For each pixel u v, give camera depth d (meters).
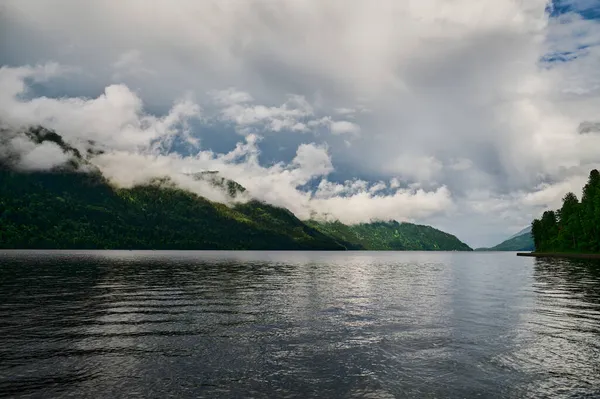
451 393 18.02
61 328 30.44
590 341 26.98
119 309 39.31
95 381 19.11
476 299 47.38
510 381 19.56
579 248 192.00
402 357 23.34
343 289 59.00
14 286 58.47
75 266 109.94
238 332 29.41
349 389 18.39
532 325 32.09
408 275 93.69
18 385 18.52
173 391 17.95
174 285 63.34
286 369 21.11
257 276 85.50
